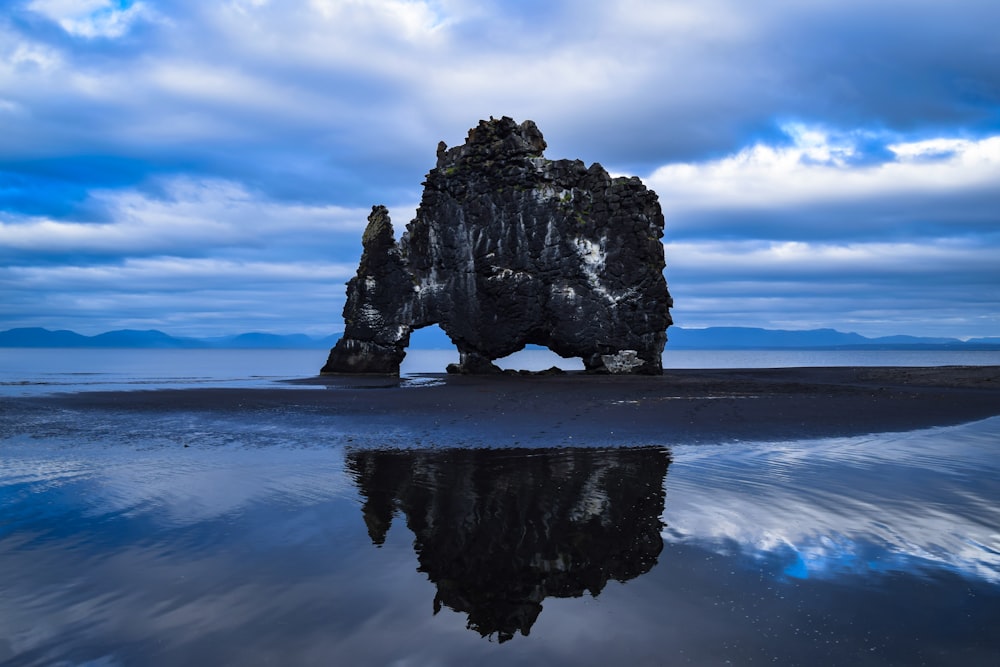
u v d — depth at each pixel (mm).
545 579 5996
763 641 4680
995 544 6953
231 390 26156
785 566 6293
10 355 160750
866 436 14961
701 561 6477
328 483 10242
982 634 4777
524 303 35281
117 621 4977
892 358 168625
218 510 8492
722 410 19031
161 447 13789
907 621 5016
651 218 35250
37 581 5820
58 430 16219
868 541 7090
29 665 4293
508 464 11898
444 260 36625
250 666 4273
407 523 7898
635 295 34719
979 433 15297
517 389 25766
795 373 37500
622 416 18047
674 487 9859
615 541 7145
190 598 5441
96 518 8062
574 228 35031
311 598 5465
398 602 5398
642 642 4676
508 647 4570
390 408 20203
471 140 36875
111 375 47000
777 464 11711
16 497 9180
